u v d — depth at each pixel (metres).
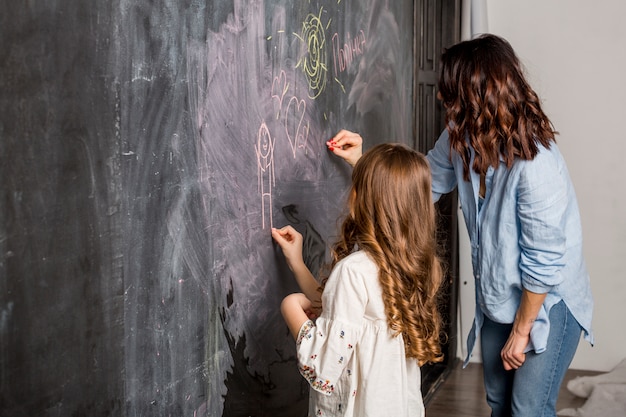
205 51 1.65
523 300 2.03
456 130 2.07
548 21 4.39
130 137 1.40
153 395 1.51
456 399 3.95
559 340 2.09
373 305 1.67
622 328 4.43
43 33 1.17
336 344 1.64
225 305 1.80
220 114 1.73
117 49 1.35
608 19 4.30
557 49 4.39
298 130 2.20
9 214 1.11
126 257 1.40
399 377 1.71
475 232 2.15
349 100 2.66
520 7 4.42
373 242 1.71
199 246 1.66
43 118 1.17
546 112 4.44
